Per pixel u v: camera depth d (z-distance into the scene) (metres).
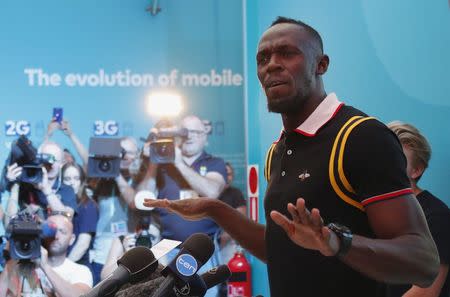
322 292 1.69
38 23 4.39
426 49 3.65
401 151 1.66
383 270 1.41
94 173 4.25
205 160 4.43
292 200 1.72
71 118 4.39
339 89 3.86
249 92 4.30
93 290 1.16
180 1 4.48
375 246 1.40
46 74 4.39
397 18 3.71
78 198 4.30
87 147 4.39
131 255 1.21
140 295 1.15
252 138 4.29
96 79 4.42
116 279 1.17
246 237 2.02
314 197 1.68
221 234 4.33
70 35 4.41
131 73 4.45
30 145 4.19
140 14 4.46
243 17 4.48
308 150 1.73
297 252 1.72
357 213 1.66
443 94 3.62
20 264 4.15
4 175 4.27
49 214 4.24
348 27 3.85
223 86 4.50
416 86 3.66
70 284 4.18
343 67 3.85
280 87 1.70
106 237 4.30
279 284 1.79
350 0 3.85
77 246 4.26
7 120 4.35
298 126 1.79
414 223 1.55
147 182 4.36
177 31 4.48
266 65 1.73
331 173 1.66
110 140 4.28
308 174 1.70
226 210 2.02
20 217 4.04
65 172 4.30
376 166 1.60
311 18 3.98
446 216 2.57
